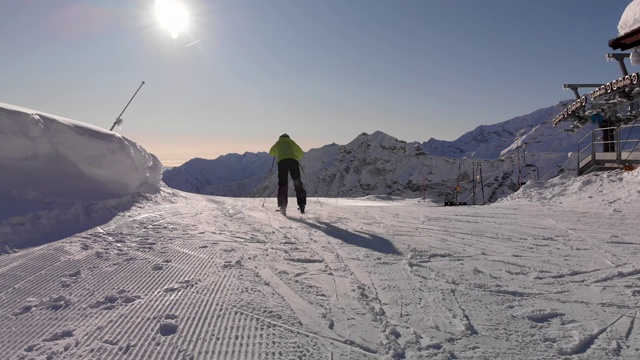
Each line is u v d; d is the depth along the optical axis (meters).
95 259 4.12
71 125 6.52
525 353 2.43
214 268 4.08
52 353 2.32
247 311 3.04
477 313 3.04
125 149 7.55
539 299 3.33
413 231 6.33
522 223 6.84
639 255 4.61
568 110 15.25
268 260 4.50
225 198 12.10
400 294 3.47
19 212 4.95
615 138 12.45
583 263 4.35
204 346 2.47
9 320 2.72
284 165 8.53
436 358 2.37
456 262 4.48
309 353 2.42
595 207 7.95
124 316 2.85
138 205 7.37
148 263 4.10
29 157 5.68
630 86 11.45
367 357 2.39
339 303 3.25
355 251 5.00
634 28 11.14
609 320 2.89
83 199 6.16
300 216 8.09
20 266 3.78
